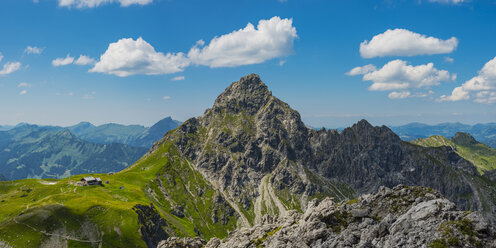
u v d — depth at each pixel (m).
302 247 88.56
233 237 128.88
